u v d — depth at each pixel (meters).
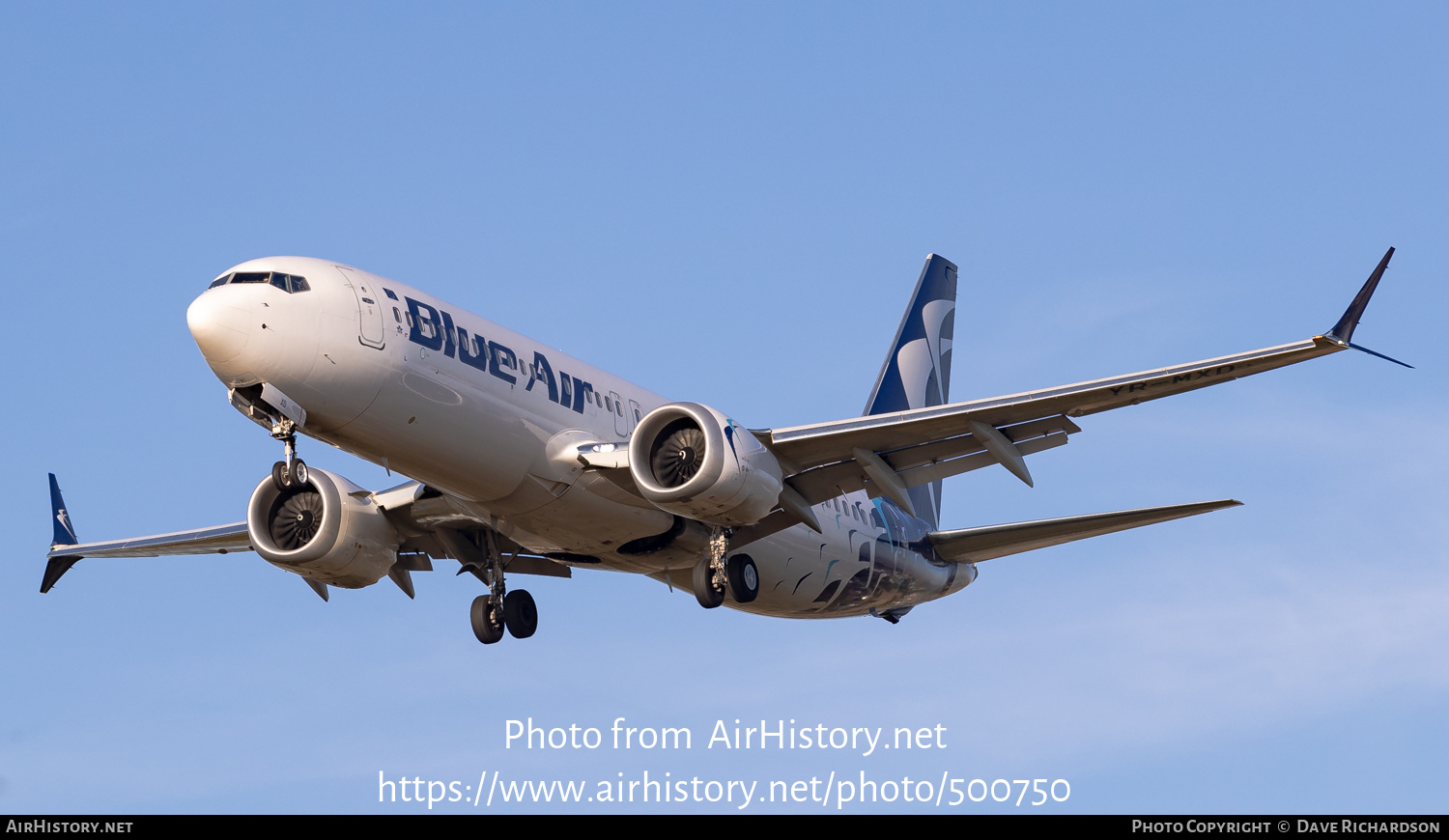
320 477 21.80
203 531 25.42
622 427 21.52
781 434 20.50
